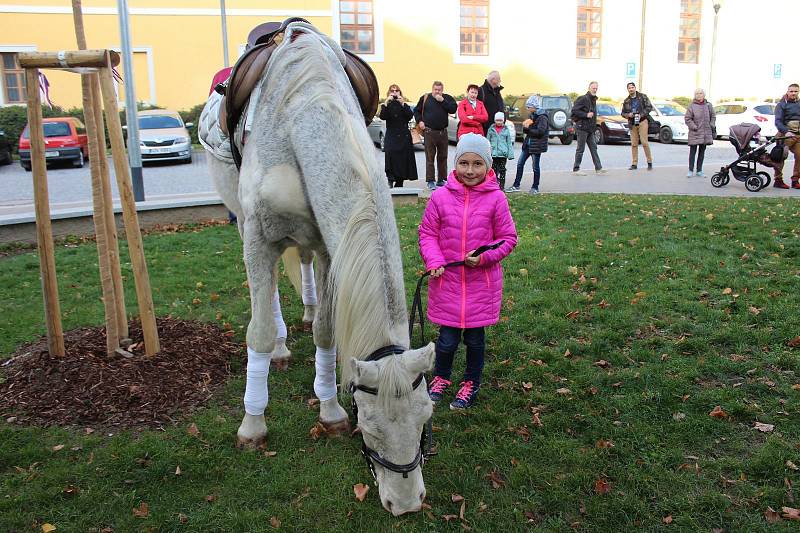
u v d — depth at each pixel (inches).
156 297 217.2
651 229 290.7
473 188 136.9
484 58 1117.7
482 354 142.3
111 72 145.8
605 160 642.2
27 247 298.2
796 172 422.9
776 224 290.8
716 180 438.9
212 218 353.1
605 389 147.2
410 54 1072.8
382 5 1039.0
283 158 108.6
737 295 196.9
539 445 127.3
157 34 947.3
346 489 115.3
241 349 173.2
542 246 267.7
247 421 128.0
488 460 122.8
